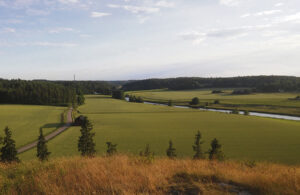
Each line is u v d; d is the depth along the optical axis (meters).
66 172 6.61
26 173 7.06
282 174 6.64
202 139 45.03
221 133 51.59
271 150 34.88
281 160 28.91
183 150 36.31
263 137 46.00
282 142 40.84
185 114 93.62
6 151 20.05
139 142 42.62
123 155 10.21
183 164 8.47
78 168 7.00
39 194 5.09
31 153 33.97
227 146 38.12
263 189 5.18
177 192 5.12
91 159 9.09
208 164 8.87
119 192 4.96
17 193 5.18
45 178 6.03
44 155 23.25
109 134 51.22
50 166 7.73
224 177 6.11
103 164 7.77
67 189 5.25
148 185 5.36
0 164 9.11
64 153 34.03
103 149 37.19
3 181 5.95
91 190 5.11
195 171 6.74
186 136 48.47
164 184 5.57
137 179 5.82
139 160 8.88
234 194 4.92
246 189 5.29
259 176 5.96
